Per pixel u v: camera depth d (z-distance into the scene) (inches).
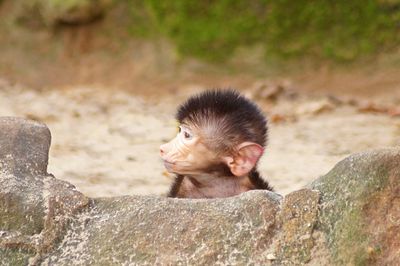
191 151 455.2
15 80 1181.7
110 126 888.9
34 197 333.1
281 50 1117.7
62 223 328.8
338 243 307.0
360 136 839.7
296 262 309.0
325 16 1107.9
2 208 330.6
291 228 313.0
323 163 710.5
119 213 329.7
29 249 324.8
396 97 1051.3
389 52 1098.1
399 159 308.2
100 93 1095.0
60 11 1184.2
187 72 1134.4
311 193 316.2
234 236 315.3
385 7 1097.4
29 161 346.9
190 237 317.4
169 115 963.3
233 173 455.8
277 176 658.2
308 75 1103.0
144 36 1166.3
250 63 1121.4
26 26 1214.3
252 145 452.8
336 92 1077.8
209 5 1132.5
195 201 327.9
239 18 1124.5
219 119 453.1
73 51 1192.2
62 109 975.6
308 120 935.7
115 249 320.2
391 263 302.7
